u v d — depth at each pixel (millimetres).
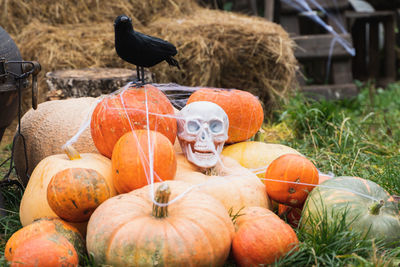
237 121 3008
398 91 7344
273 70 5594
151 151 2297
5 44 2691
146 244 1919
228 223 2121
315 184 2455
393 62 8492
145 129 2506
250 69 5547
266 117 5609
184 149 2672
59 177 2203
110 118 2506
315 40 7078
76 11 6070
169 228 1962
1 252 2287
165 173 2324
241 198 2441
